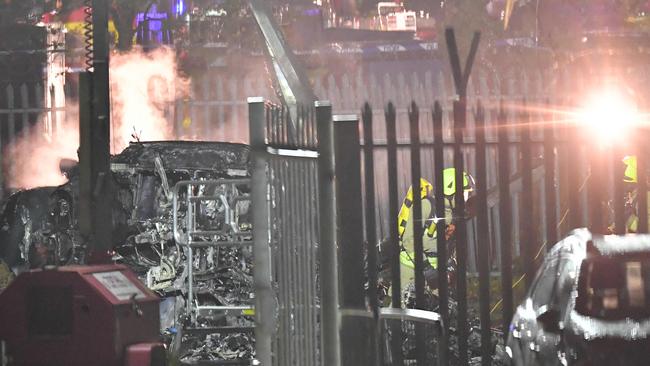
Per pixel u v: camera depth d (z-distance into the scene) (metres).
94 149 24.56
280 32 46.09
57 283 20.72
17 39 59.31
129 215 34.28
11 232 37.06
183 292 31.92
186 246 32.53
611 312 18.53
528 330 19.91
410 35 75.81
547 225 22.34
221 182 32.47
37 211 37.03
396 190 21.66
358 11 78.81
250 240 33.16
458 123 21.95
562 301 19.25
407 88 49.59
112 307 20.62
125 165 34.75
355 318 21.08
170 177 34.91
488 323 21.98
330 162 21.17
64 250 36.41
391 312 21.53
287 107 20.98
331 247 21.08
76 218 36.56
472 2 64.31
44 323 20.86
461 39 63.41
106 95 24.77
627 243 19.78
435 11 69.12
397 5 78.12
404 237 40.19
